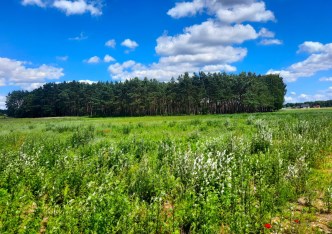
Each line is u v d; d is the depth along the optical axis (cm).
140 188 751
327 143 1401
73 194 754
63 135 2462
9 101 15712
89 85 13600
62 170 908
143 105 11050
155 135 2138
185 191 737
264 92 11206
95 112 12338
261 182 762
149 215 585
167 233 580
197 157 866
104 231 519
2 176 840
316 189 812
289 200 745
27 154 1116
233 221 566
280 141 1470
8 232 527
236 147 1187
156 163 1052
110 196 620
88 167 939
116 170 984
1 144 1755
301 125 1916
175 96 10869
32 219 568
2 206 629
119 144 1455
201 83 11338
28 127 4097
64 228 550
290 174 840
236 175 848
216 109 11925
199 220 566
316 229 573
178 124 3288
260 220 600
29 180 822
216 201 636
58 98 13188
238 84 11269
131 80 11538
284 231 579
